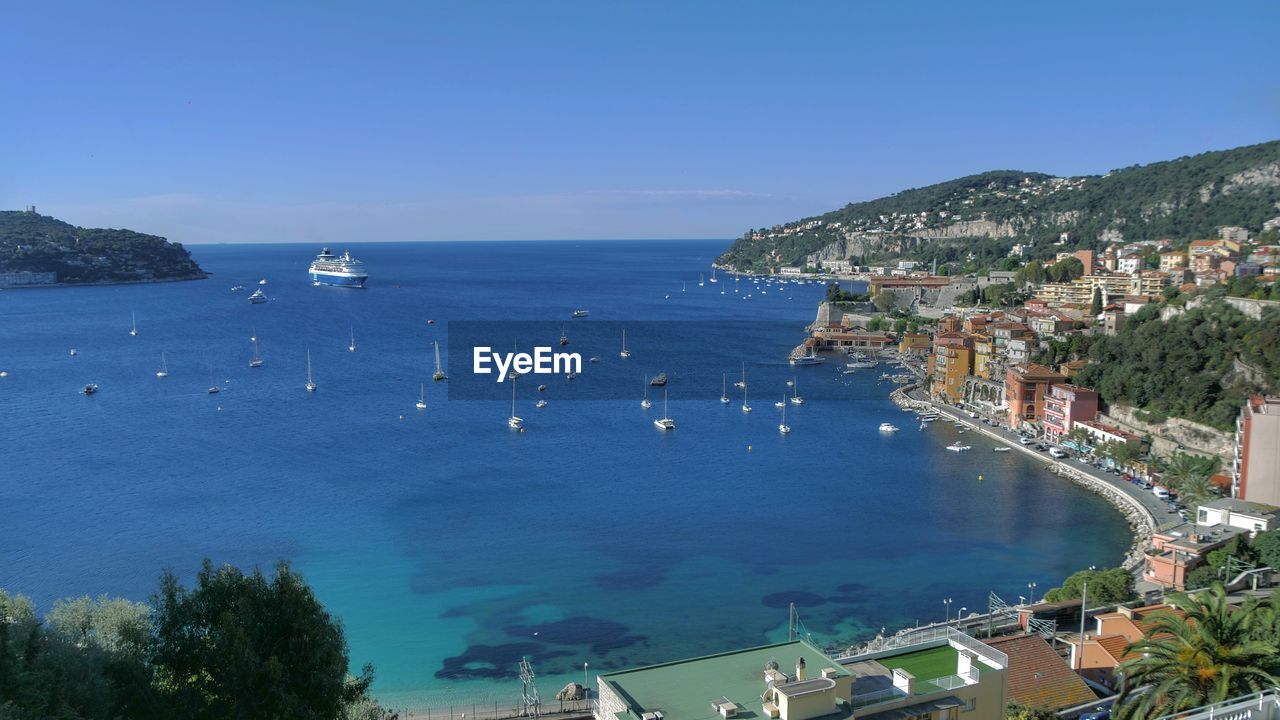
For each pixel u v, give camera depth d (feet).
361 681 190.90
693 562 411.75
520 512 483.51
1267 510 388.57
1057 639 287.69
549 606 363.35
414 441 645.10
